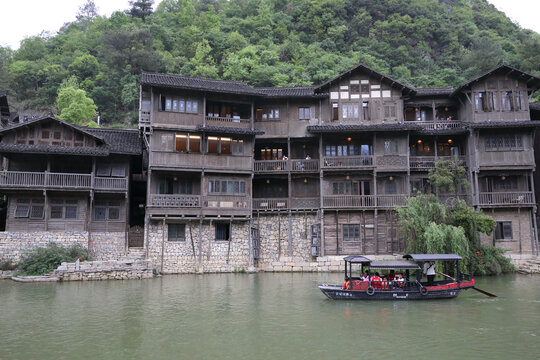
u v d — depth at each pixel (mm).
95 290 26094
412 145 40188
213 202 35844
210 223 35812
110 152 34594
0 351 14203
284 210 37969
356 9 97000
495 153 36969
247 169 36875
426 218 31062
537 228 39469
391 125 37406
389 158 37719
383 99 39469
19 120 48906
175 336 16031
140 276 31672
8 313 19734
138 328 17141
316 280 30906
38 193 33594
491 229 32188
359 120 39125
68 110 62219
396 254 36500
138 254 34906
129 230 36438
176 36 90938
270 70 70812
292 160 38750
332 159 38156
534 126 36500
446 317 19281
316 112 39531
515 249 36344
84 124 63188
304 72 73375
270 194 40469
